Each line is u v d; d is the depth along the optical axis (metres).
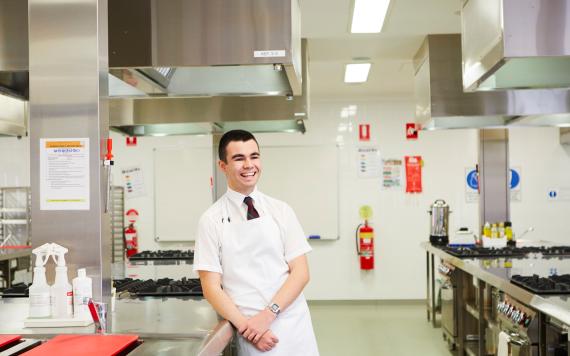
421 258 7.23
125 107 3.68
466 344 4.53
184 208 7.18
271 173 7.32
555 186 7.21
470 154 7.22
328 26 3.90
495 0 2.30
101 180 2.05
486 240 5.03
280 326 2.12
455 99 4.11
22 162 5.93
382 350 5.03
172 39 2.35
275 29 2.29
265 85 2.83
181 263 4.20
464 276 4.54
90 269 2.01
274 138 7.34
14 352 1.52
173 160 7.19
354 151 7.30
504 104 4.05
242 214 2.20
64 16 2.04
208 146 7.17
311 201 7.30
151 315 2.10
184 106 3.77
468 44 2.79
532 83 2.83
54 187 2.03
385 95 7.23
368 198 7.28
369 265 7.13
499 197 5.37
